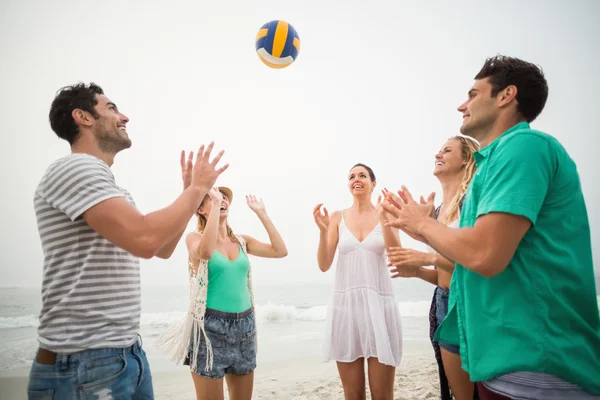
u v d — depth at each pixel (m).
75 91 2.01
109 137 2.02
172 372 6.13
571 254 1.38
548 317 1.34
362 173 3.75
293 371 5.96
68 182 1.69
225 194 3.43
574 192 1.42
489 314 1.43
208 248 2.89
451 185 3.06
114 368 1.72
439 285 2.74
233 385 3.07
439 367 2.77
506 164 1.37
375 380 3.31
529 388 1.30
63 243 1.74
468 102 1.77
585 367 1.30
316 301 19.77
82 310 1.70
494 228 1.30
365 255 3.50
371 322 3.33
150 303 18.03
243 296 3.09
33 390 1.68
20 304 16.38
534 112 1.65
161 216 1.69
